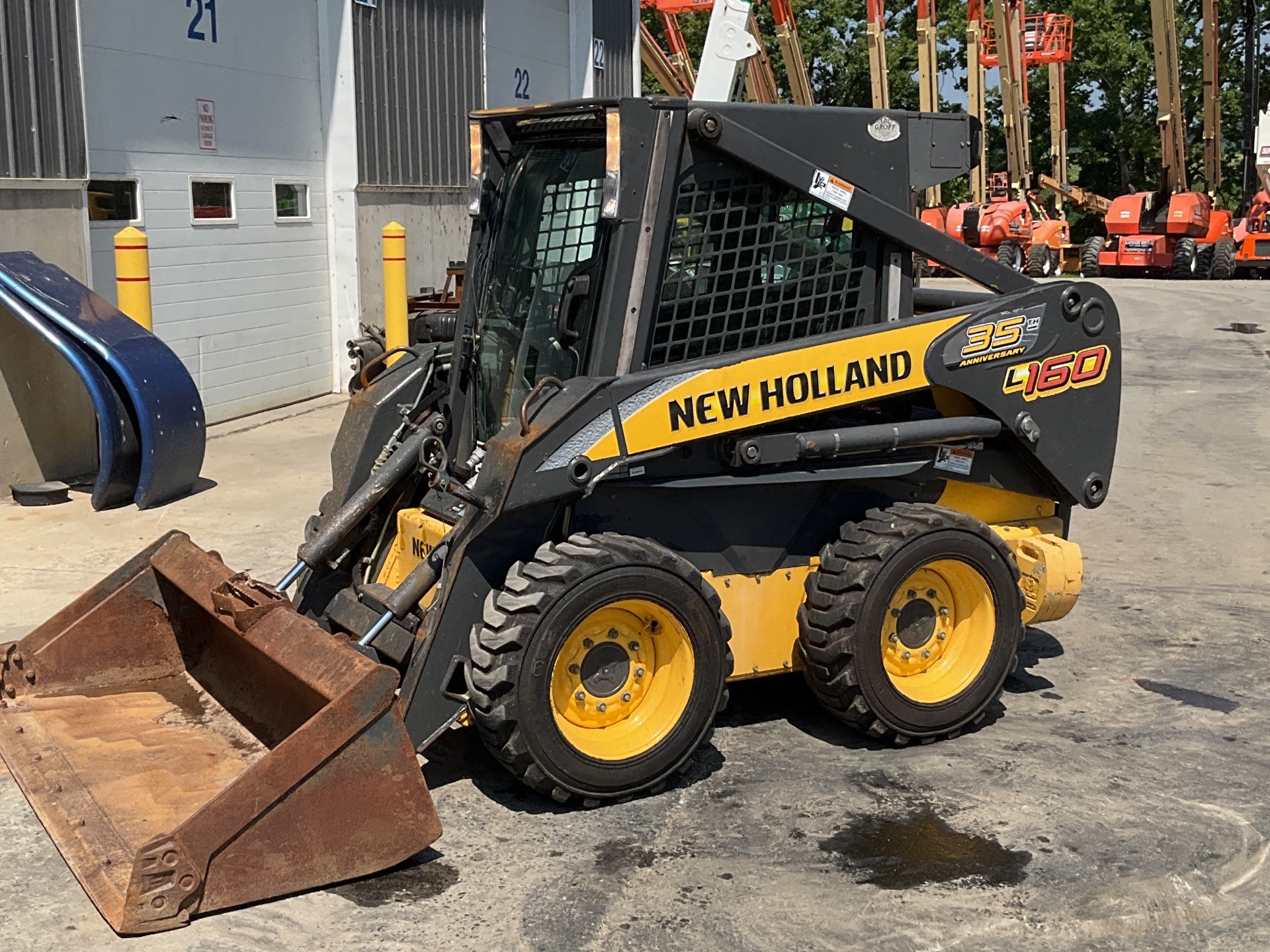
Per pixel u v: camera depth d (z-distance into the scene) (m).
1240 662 6.17
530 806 4.64
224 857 3.84
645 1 20.98
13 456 8.93
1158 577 7.48
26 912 3.93
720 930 3.84
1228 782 4.86
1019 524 5.75
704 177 4.76
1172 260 31.31
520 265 5.12
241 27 12.10
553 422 4.41
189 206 11.53
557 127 4.99
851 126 4.96
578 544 4.47
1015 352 5.29
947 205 42.84
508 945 3.76
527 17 17.27
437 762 5.01
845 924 3.87
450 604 4.47
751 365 4.75
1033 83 43.72
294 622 4.37
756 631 5.08
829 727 5.37
